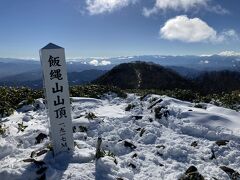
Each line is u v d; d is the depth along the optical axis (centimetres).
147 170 725
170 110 1102
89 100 1405
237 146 849
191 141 900
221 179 682
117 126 1002
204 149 832
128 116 1077
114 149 838
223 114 1121
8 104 1262
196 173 664
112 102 1463
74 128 967
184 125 991
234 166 754
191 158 788
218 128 970
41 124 1044
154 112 1124
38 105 1294
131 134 949
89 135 947
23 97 1423
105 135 937
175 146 838
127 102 1454
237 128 980
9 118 1129
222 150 827
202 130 952
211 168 729
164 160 783
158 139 905
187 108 1134
